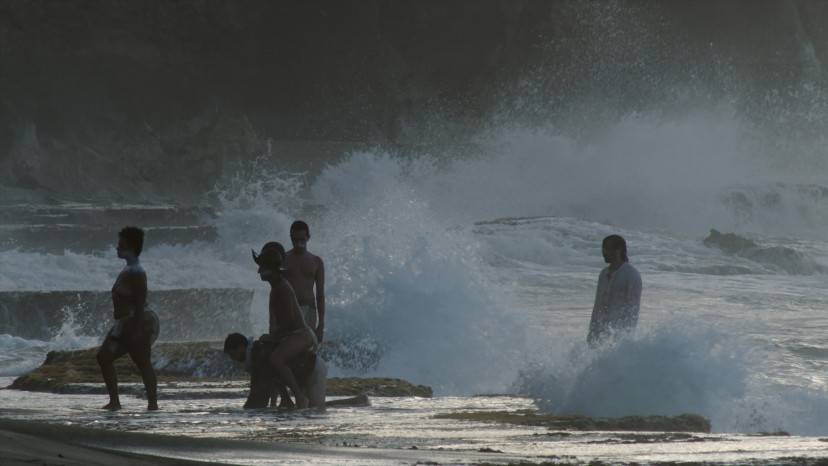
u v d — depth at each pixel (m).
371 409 27.38
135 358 25.64
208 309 61.34
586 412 27.33
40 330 59.81
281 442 16.56
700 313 69.69
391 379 37.69
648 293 82.94
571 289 87.38
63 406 26.72
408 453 15.09
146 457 13.02
